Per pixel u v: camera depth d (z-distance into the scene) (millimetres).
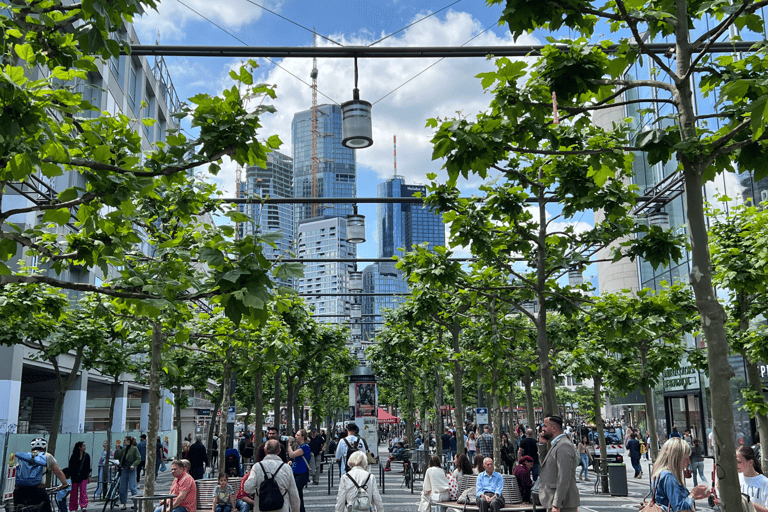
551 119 7113
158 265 6602
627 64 6828
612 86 6891
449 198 12242
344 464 18672
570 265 13055
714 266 14484
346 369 41594
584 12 5734
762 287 13703
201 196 11422
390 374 38250
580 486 25391
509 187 12672
